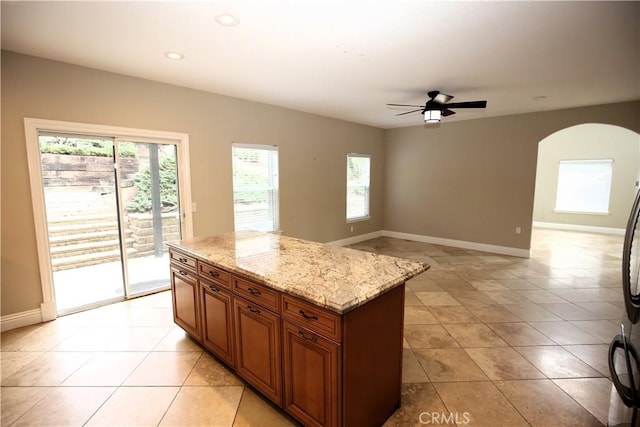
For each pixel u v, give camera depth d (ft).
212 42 8.31
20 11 6.70
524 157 17.69
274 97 14.17
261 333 6.08
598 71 10.53
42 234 9.73
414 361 7.88
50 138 9.89
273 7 6.58
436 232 21.56
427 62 9.77
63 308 10.51
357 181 21.90
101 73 10.40
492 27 7.45
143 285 12.21
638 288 4.67
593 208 25.88
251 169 15.34
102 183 10.99
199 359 8.00
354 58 9.40
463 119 19.47
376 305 5.38
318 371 5.09
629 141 23.90
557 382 7.07
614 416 5.31
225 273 6.86
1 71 8.73
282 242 8.89
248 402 6.48
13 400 6.55
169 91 12.03
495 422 5.94
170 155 12.48
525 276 14.58
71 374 7.40
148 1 6.36
